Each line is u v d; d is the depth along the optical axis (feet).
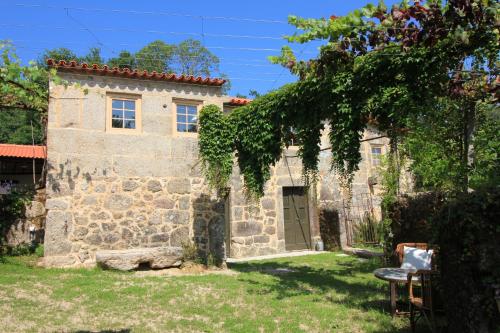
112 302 19.15
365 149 45.29
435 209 23.40
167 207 30.25
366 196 44.06
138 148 29.86
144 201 29.63
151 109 30.55
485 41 15.60
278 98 25.40
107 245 28.27
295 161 41.37
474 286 12.11
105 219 28.40
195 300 19.92
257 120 27.30
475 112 19.11
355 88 20.27
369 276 26.50
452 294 12.75
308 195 42.29
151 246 29.43
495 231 12.02
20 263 26.94
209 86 32.45
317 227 41.93
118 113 29.84
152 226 29.66
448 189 19.57
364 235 40.73
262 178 27.91
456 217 12.66
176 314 17.61
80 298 19.72
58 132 27.76
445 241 13.15
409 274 15.53
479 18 14.11
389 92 18.75
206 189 31.58
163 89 30.99
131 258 26.73
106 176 28.76
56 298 19.49
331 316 17.30
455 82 17.13
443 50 17.03
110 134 29.12
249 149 28.43
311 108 23.13
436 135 20.52
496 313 11.81
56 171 27.45
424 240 25.26
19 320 16.01
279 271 29.01
